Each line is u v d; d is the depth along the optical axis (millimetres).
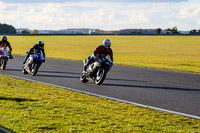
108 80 14391
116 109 8133
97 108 8094
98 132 5863
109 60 12531
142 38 104188
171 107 8695
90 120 6766
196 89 12078
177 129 6270
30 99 8930
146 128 6254
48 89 11289
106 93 10859
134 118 7137
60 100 9078
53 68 19391
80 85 12703
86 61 13648
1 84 12062
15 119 6594
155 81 14227
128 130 6059
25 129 5914
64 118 6875
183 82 14062
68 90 11289
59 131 5891
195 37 113188
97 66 12672
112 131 5969
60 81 13719
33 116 6914
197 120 7195
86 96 10109
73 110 7715
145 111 7996
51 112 7402
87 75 13266
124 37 114125
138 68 20391
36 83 12844
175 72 18375
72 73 16844
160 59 30906
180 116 7535
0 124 6191
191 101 9656
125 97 10125
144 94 10766
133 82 13797
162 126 6484
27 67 15844
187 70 19625
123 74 16812
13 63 22234
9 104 8062
